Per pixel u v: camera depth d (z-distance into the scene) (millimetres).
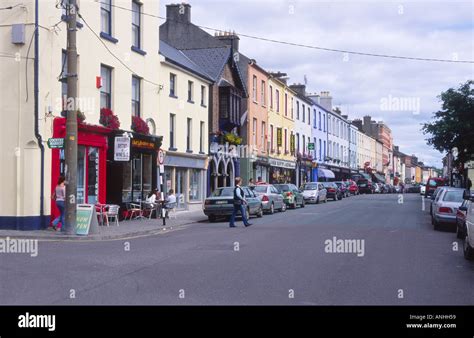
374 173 84938
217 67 34000
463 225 15281
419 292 8500
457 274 10180
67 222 15695
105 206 18719
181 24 38562
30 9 16828
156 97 24734
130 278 9258
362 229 18500
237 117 35094
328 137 62938
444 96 27734
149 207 23344
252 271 10047
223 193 23625
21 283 8750
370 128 98875
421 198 50656
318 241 14789
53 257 11516
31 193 16781
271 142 43625
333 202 40844
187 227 20016
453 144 27844
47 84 17312
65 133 17250
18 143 16875
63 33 18062
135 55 22828
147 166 23906
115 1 21203
